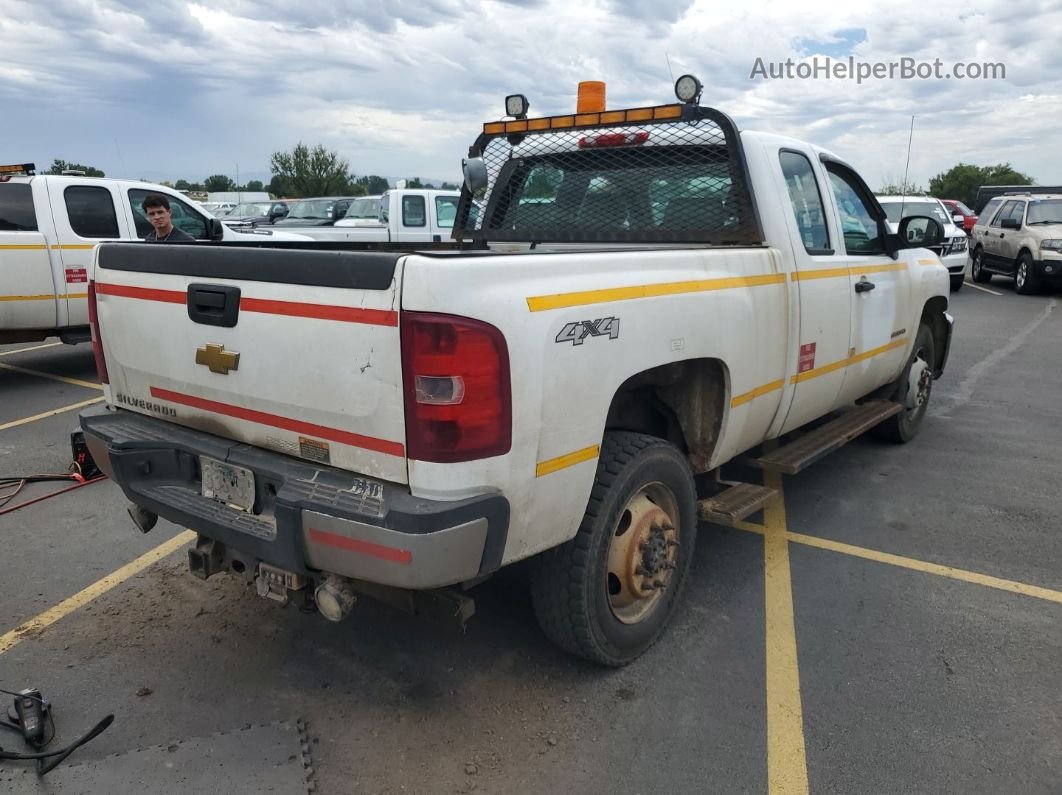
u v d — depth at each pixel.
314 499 2.44
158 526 4.55
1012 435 6.48
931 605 3.74
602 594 2.98
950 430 6.64
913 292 5.45
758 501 3.68
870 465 5.73
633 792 2.56
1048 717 2.93
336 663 3.24
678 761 2.70
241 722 2.85
